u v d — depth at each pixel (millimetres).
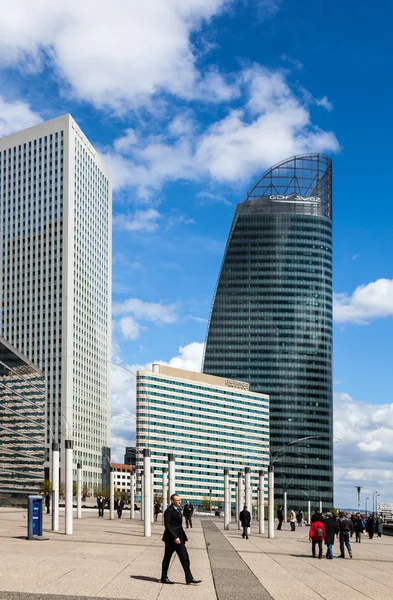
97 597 19000
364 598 22188
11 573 23219
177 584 22922
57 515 49406
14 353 118312
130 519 89438
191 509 73438
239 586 23516
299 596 21859
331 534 38875
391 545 56781
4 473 110938
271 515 59844
